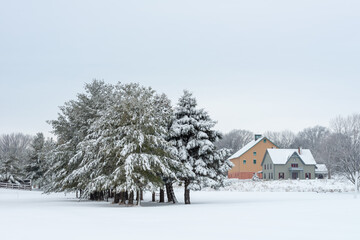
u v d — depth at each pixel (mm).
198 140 35906
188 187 34906
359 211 20109
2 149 148625
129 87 33562
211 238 11461
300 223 15047
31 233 12859
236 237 11609
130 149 29797
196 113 37469
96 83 44750
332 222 15305
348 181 74812
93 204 33875
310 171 98562
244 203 31531
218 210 22641
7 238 11789
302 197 44531
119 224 15414
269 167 100375
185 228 13922
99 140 32000
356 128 83875
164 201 42688
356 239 11094
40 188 81438
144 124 31203
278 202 30281
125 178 29578
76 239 11492
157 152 32250
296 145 154125
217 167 37094
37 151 79625
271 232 12633
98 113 35094
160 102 37594
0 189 74688
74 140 42000
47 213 21609
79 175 35812
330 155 89062
